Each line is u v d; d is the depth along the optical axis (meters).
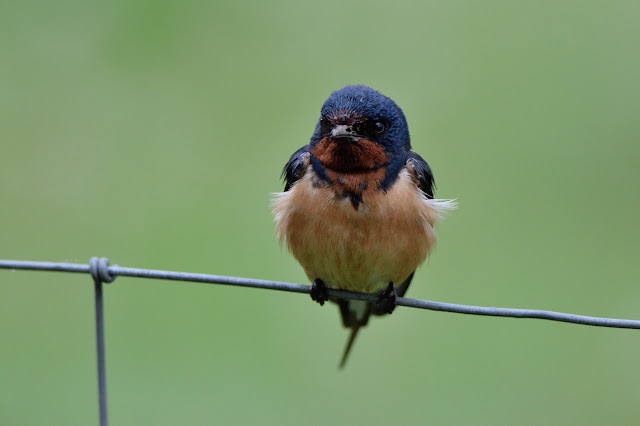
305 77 14.19
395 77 14.30
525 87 14.28
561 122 13.98
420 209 8.91
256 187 13.25
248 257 12.58
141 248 12.66
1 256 12.70
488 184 13.39
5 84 14.04
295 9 14.83
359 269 9.06
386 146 8.86
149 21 14.65
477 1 15.03
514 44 14.67
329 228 8.78
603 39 14.73
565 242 13.15
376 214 8.73
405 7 14.91
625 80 14.42
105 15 14.66
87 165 13.53
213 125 13.77
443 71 14.41
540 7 15.00
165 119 13.84
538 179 13.63
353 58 14.42
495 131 13.81
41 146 13.66
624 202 13.52
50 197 13.22
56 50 14.40
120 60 14.38
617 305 12.58
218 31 14.59
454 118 13.91
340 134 8.68
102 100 13.98
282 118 13.81
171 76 14.23
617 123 14.02
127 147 13.66
